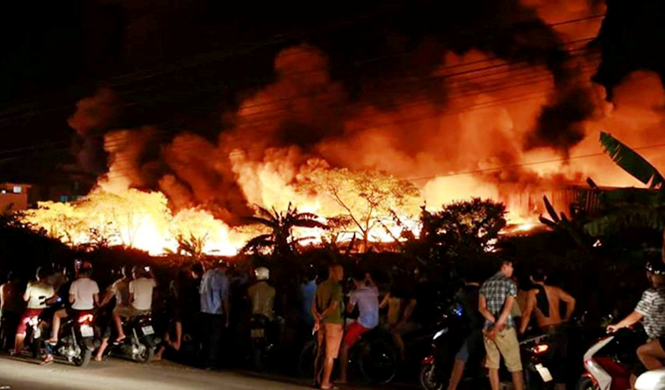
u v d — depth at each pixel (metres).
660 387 7.94
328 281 12.55
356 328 12.87
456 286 14.47
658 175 12.14
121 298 15.35
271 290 14.98
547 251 14.82
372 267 16.50
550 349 10.96
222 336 15.23
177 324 15.38
